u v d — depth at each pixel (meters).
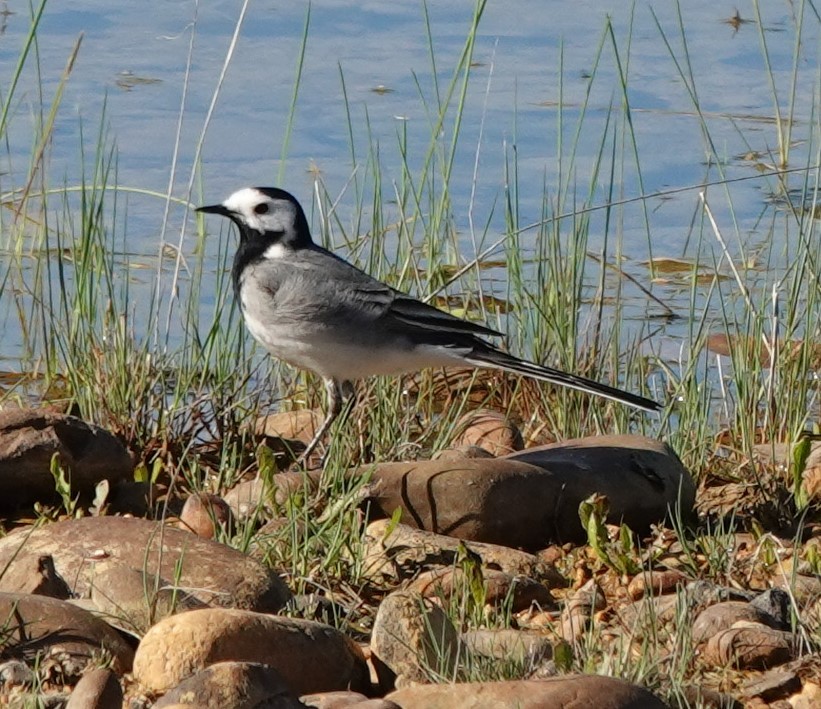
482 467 10.12
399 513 9.34
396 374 12.24
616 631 8.35
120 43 21.50
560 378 11.86
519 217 17.23
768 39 22.20
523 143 19.02
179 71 20.59
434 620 7.75
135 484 10.62
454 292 15.81
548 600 8.95
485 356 11.96
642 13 23.28
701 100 20.36
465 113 19.62
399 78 20.59
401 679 7.52
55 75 20.11
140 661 7.30
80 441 10.45
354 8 23.30
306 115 19.47
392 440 11.93
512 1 23.89
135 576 8.18
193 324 13.13
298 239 12.56
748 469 11.82
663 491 10.51
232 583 8.30
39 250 14.40
